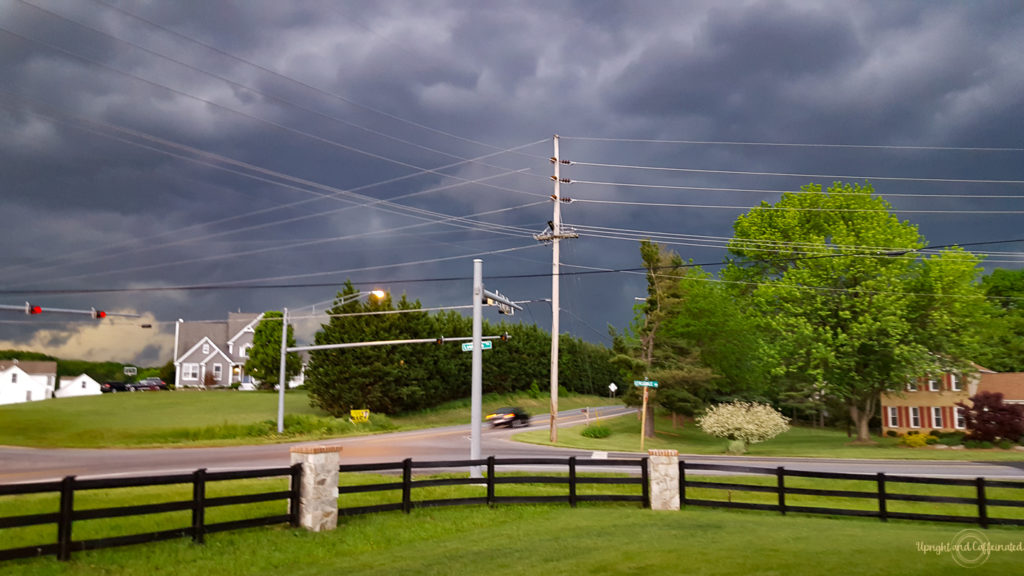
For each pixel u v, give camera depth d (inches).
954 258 1817.2
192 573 413.4
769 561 401.7
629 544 475.2
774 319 1923.0
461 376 3267.7
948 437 2005.4
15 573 383.6
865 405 1948.8
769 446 1838.1
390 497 727.7
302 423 2116.1
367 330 2714.1
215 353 4158.5
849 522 605.6
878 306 1775.3
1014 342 2669.8
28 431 1918.1
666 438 2079.2
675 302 2118.6
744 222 2201.0
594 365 4822.8
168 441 1813.5
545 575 387.9
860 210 1925.4
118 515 441.1
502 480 678.5
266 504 650.2
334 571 424.2
